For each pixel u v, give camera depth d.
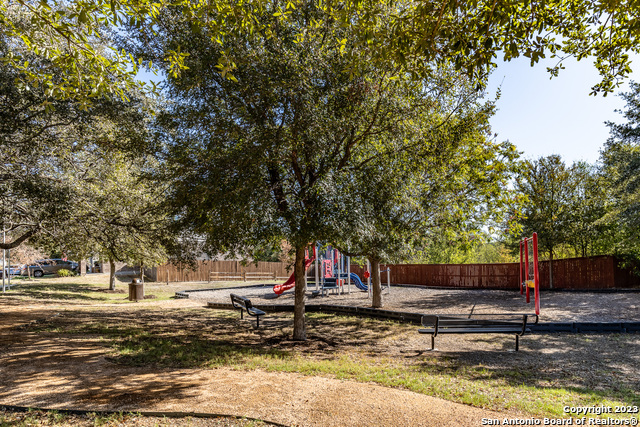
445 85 10.41
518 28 5.41
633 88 17.73
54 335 9.85
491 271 25.86
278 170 9.92
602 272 20.84
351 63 6.70
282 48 8.81
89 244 19.27
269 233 8.55
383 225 10.02
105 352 8.04
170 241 13.47
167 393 5.42
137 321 13.48
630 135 17.61
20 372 6.37
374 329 12.68
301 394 5.50
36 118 11.76
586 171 22.78
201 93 9.07
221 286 31.67
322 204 8.36
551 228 21.70
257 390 5.65
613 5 5.07
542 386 6.43
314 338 11.27
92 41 9.93
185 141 9.03
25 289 24.31
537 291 12.71
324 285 22.66
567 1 5.76
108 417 4.57
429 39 5.43
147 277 37.81
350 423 4.49
